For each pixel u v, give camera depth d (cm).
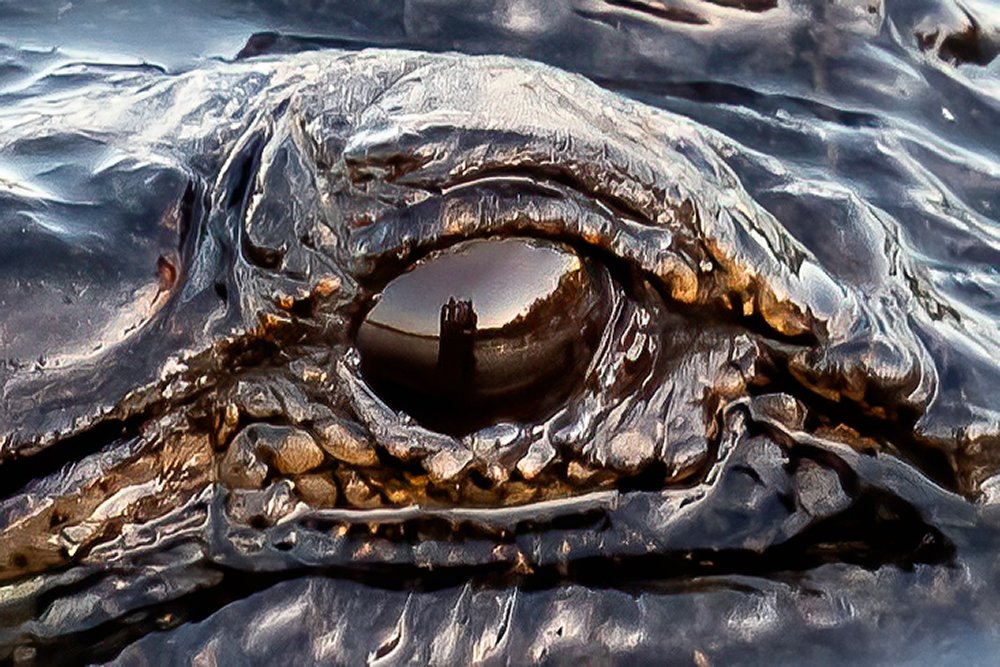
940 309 67
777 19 74
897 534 66
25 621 65
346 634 65
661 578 66
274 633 65
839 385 66
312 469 66
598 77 73
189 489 66
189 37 73
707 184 66
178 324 65
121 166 66
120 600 66
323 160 65
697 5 74
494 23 74
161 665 65
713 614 66
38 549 65
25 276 65
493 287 65
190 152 66
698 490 66
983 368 66
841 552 66
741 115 72
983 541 66
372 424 65
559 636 65
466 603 66
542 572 66
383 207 65
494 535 66
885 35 74
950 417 66
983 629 66
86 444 65
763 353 66
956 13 75
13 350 65
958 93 73
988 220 70
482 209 64
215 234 66
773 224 66
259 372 65
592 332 65
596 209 65
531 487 66
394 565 66
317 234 65
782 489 66
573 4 74
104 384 65
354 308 65
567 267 65
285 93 67
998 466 66
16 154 66
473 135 65
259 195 65
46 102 69
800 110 72
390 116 65
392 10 74
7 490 65
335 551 66
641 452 66
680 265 65
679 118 68
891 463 66
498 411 65
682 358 66
